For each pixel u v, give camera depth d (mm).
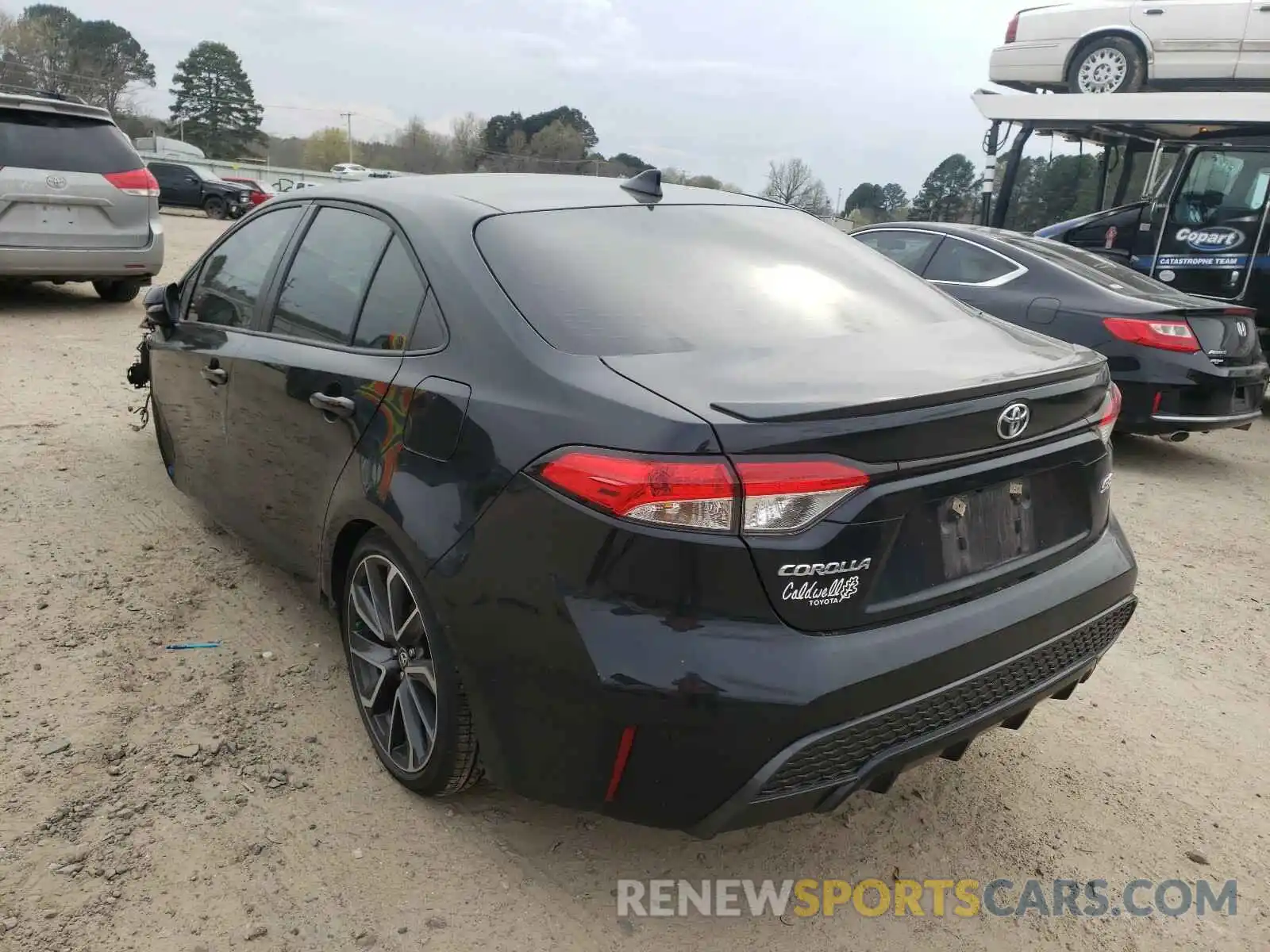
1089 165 10320
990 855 2637
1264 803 2920
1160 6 9781
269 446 3250
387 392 2609
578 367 2221
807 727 1989
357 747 2922
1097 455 2594
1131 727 3312
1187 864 2641
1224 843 2730
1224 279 8516
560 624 2053
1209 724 3357
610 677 1984
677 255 2787
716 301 2602
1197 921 2438
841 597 2039
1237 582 4656
